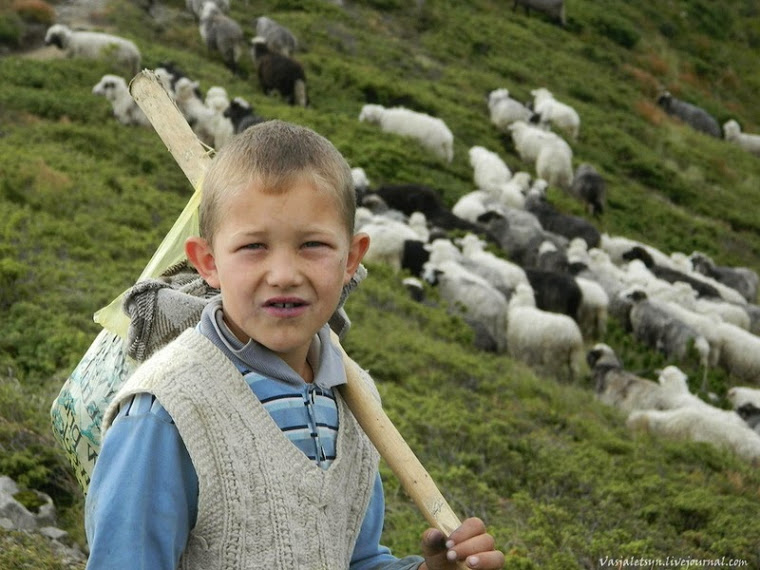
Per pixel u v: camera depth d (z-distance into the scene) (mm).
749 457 16906
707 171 42219
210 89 29875
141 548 2631
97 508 2666
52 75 27844
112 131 24891
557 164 34062
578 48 48188
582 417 16375
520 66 43656
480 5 48156
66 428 3820
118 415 2768
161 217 19547
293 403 2926
